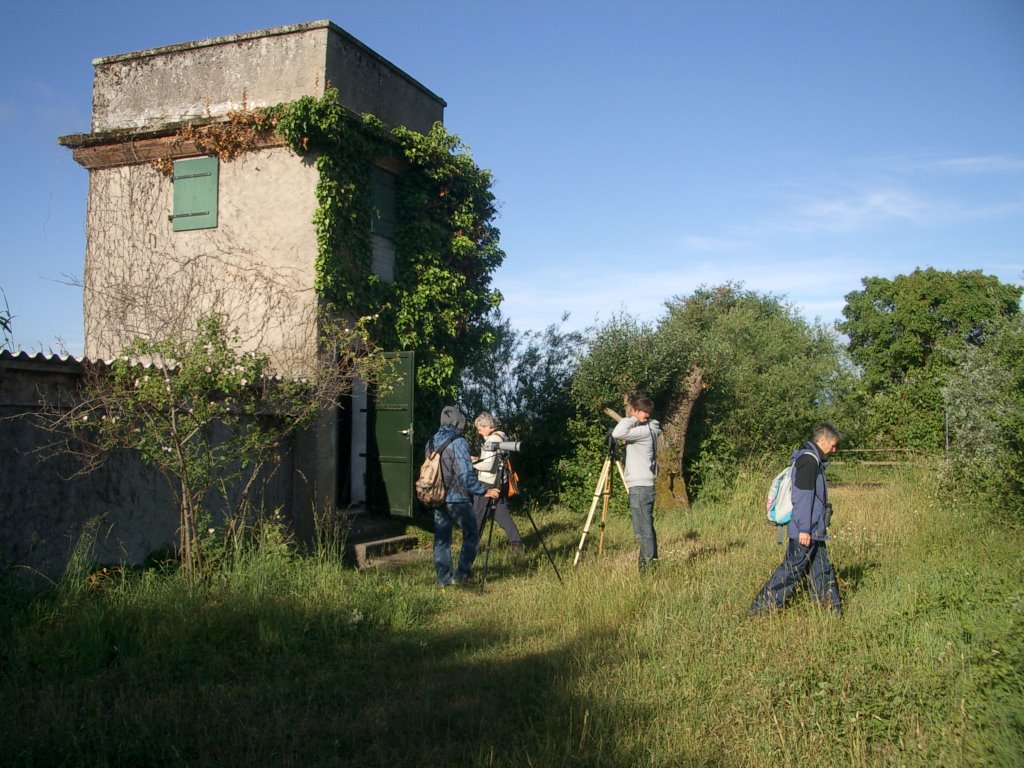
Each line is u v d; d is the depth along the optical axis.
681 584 8.07
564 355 16.22
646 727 4.74
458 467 8.72
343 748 4.60
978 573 7.81
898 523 11.12
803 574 7.02
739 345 21.38
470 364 14.88
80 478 7.81
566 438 15.43
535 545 11.40
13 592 6.80
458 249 13.98
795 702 4.91
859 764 4.16
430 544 12.18
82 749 4.43
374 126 12.49
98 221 13.20
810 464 7.05
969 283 32.56
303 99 11.59
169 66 13.02
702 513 13.84
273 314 11.78
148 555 8.46
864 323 34.34
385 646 6.54
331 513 11.29
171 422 7.44
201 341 7.62
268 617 6.71
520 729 4.81
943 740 4.33
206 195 12.51
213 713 5.04
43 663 5.78
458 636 6.89
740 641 6.07
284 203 12.05
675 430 14.86
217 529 8.70
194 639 6.34
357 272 12.34
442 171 13.67
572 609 7.39
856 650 5.84
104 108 13.44
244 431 9.51
